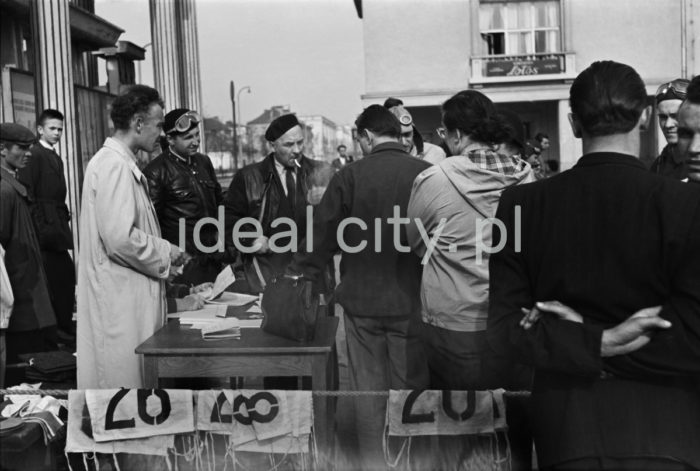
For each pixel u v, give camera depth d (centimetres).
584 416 190
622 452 186
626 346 185
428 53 2066
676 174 344
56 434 294
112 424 297
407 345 350
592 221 192
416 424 301
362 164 349
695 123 233
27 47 1302
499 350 203
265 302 328
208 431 303
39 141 609
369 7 2056
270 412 303
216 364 309
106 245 333
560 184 200
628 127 195
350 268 351
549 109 2106
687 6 1520
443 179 292
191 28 829
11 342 490
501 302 205
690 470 186
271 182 470
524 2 2117
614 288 188
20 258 486
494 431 299
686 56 1509
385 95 2080
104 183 333
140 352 306
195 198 482
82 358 343
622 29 2012
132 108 341
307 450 304
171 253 352
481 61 2064
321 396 308
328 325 355
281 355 309
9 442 276
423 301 312
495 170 287
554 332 189
